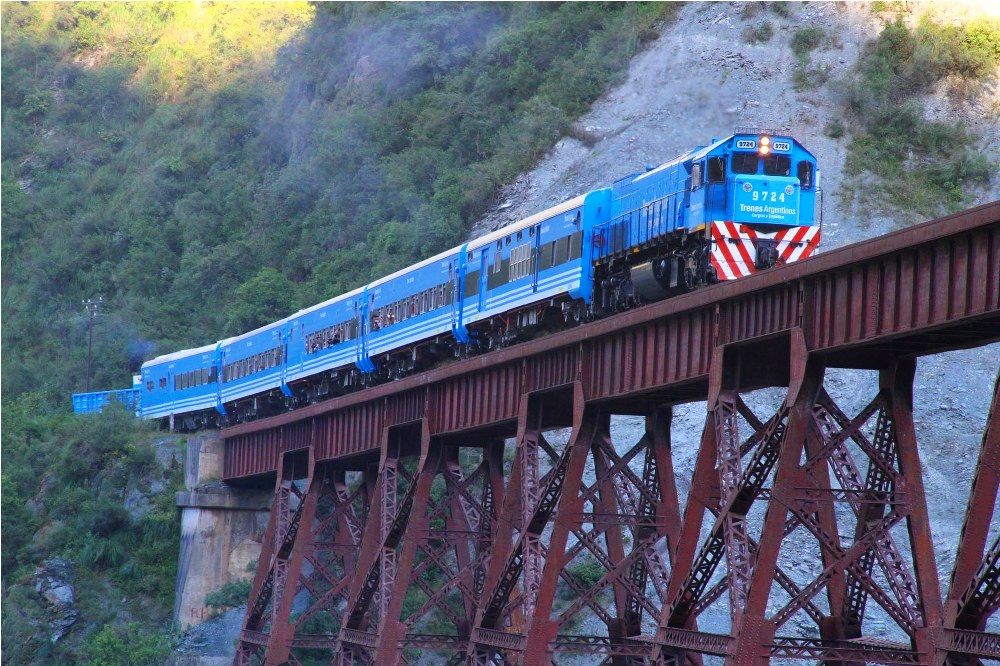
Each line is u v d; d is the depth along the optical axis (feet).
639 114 422.00
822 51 422.00
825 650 133.59
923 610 131.23
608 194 216.13
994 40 413.59
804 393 136.26
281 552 267.59
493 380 196.65
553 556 169.89
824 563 144.77
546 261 222.69
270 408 336.29
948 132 387.55
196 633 302.25
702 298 151.43
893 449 140.15
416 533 209.97
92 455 357.20
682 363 157.17
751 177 188.14
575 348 176.55
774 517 133.59
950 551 241.55
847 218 358.64
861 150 384.06
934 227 121.49
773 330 142.61
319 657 287.69
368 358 279.69
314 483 258.57
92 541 331.57
